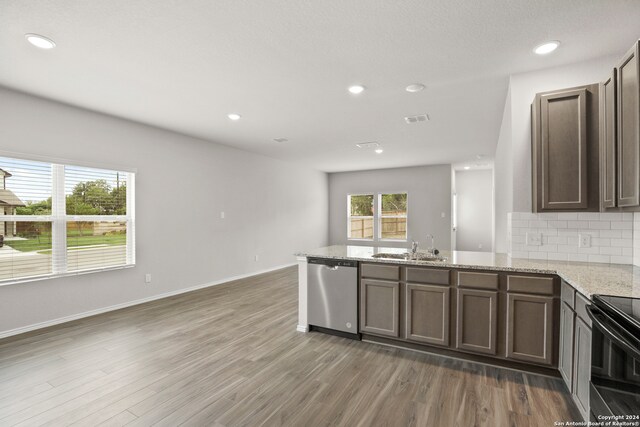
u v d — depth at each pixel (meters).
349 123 4.42
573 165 2.43
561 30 2.17
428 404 2.10
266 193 6.91
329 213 9.44
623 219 2.57
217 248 5.68
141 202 4.45
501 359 2.58
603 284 1.86
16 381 2.37
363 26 2.14
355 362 2.71
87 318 3.80
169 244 4.84
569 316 2.09
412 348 2.95
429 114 4.04
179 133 4.98
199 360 2.73
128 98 3.47
